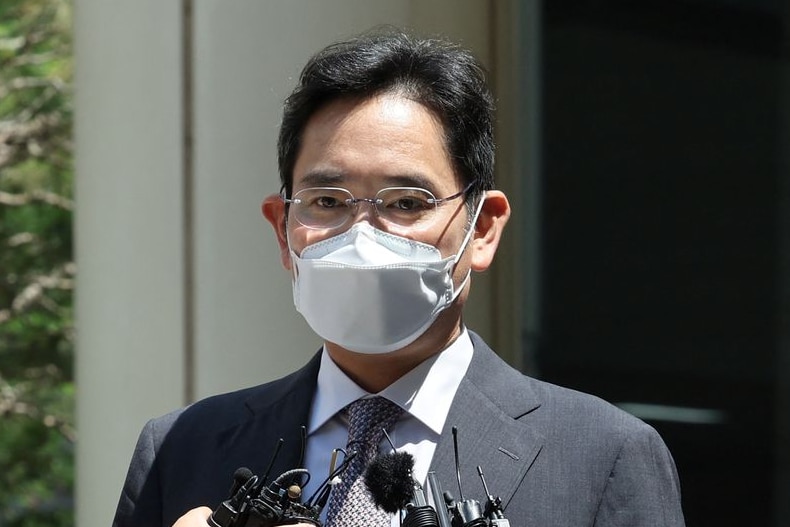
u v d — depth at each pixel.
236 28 16.64
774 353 16.91
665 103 17.55
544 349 17.48
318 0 16.05
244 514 7.63
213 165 16.89
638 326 17.59
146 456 9.30
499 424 8.64
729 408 17.12
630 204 17.64
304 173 8.44
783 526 16.77
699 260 17.33
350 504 8.20
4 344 34.00
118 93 18.31
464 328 9.18
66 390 34.00
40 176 34.81
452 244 8.50
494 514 7.79
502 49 17.20
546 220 17.58
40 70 35.28
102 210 18.58
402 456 7.77
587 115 17.61
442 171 8.45
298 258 8.50
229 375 16.66
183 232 17.64
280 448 8.71
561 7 17.52
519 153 17.50
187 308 17.59
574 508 8.27
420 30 16.08
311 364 9.23
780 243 16.92
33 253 34.12
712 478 17.22
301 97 8.53
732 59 17.20
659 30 17.58
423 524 7.41
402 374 8.77
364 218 8.32
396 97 8.41
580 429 8.58
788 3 16.83
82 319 19.22
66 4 34.81
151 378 17.84
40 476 34.34
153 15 17.81
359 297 8.26
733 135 17.20
